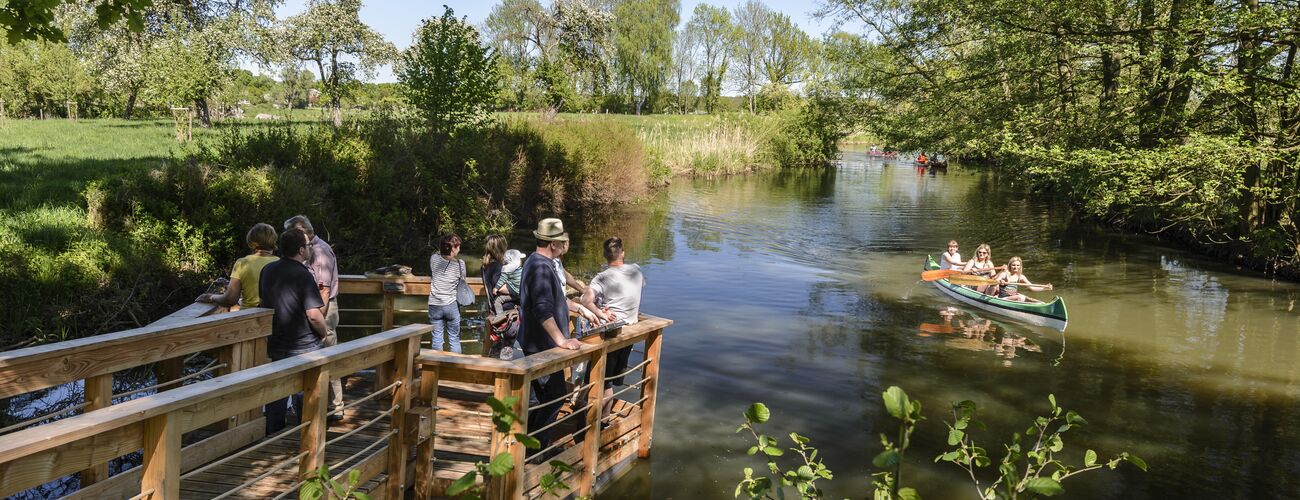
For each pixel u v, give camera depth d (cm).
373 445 438
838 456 678
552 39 6881
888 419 770
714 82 8769
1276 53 1449
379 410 575
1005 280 1320
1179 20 1510
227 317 486
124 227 1166
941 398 840
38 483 249
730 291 1366
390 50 4688
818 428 741
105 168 1761
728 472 641
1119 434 752
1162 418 797
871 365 952
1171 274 1612
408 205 1716
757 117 4953
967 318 1216
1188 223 1900
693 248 1822
